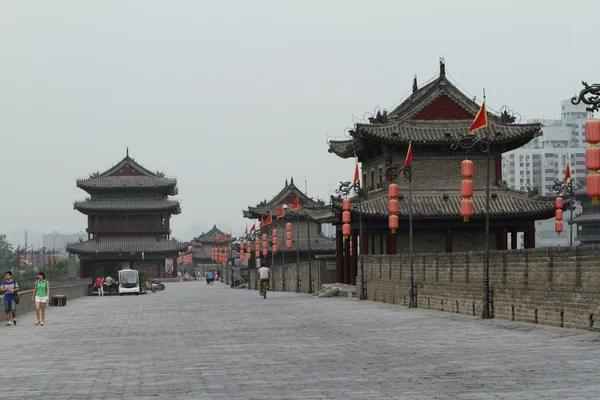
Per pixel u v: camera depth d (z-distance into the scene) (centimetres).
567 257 3167
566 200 7300
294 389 1797
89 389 1897
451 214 7031
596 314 2919
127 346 2995
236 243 19962
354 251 7850
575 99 2964
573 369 1970
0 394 1841
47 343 3231
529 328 3228
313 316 4497
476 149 7288
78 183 19188
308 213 10156
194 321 4388
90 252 18625
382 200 7144
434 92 7481
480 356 2325
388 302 5872
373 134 7144
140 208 19138
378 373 2031
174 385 1920
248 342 3011
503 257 3806
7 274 4434
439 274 4766
